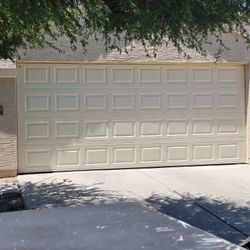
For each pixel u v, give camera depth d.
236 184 9.24
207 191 8.67
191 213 7.21
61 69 10.41
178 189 8.83
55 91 10.38
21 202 7.99
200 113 11.18
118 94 10.72
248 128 11.33
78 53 10.32
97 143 10.63
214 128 11.27
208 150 11.25
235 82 11.34
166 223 3.07
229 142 11.36
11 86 9.91
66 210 3.42
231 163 11.38
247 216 7.02
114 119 10.71
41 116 10.34
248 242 3.23
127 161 10.81
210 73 11.20
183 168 10.93
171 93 11.00
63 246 2.63
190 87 11.09
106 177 9.91
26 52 9.46
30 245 2.66
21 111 10.24
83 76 10.52
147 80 10.86
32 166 10.34
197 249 2.61
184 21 5.70
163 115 10.96
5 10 5.46
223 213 7.19
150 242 2.69
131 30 6.02
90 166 10.62
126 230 2.91
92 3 5.18
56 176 10.02
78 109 10.52
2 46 7.06
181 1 5.48
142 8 5.52
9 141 9.97
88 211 3.37
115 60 10.54
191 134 11.15
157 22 5.67
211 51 10.99
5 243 2.70
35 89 10.29
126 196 8.26
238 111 11.31
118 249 2.58
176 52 10.80
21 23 5.33
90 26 6.09
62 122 10.45
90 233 2.85
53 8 5.18
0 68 9.77
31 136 10.31
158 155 10.98
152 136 10.93
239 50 11.14
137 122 10.84
